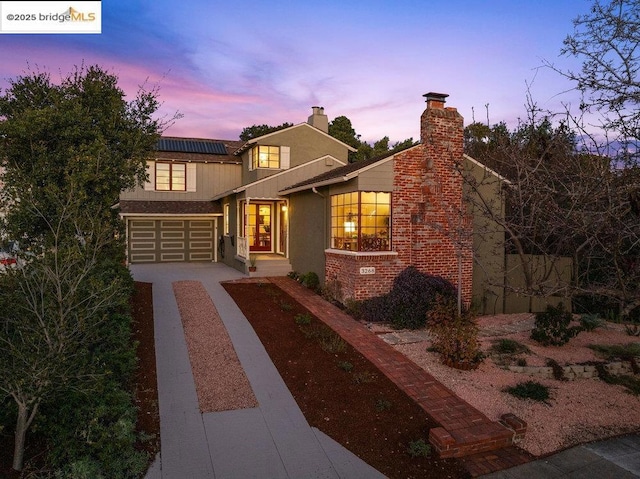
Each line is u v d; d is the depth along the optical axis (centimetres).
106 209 858
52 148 855
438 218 1252
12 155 800
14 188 701
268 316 1131
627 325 1167
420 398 702
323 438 593
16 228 654
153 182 2133
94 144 849
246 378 770
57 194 688
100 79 983
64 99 895
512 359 891
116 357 661
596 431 642
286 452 560
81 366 543
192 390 720
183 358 848
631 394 775
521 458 568
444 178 1255
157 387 725
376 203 1259
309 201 1562
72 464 468
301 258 1638
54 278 505
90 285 573
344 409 668
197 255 2198
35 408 481
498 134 876
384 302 1159
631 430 649
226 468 524
